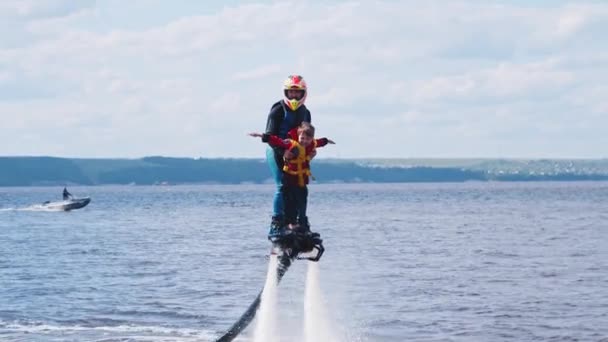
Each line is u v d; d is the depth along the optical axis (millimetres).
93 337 31109
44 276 51750
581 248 66688
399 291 42531
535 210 143750
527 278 47219
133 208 180500
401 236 83625
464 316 34938
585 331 31547
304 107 17109
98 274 52531
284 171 16922
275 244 16906
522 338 30500
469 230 91938
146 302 39625
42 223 123812
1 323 34094
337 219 121062
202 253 66938
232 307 37906
